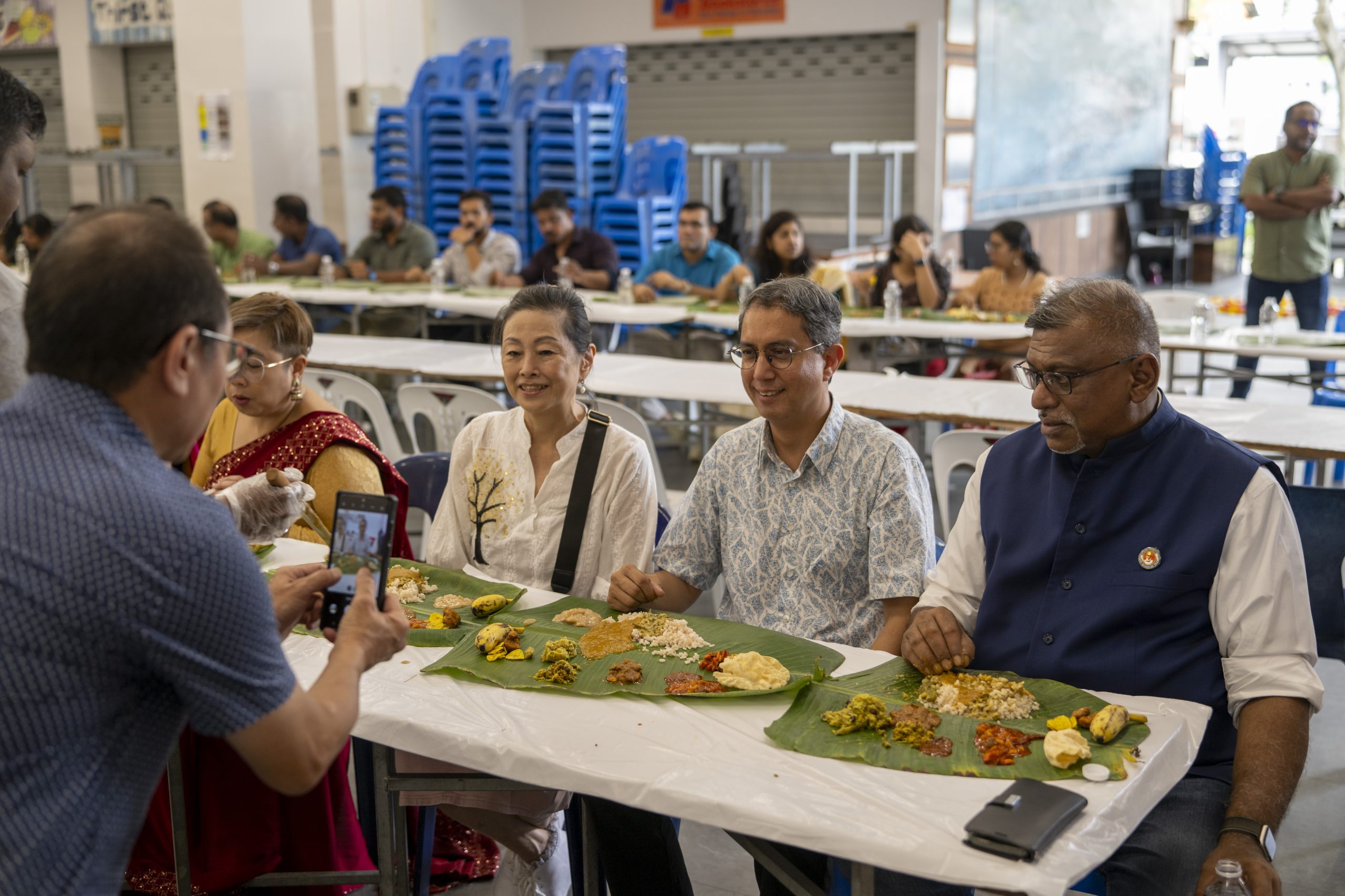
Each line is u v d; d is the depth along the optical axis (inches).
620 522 92.4
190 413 45.4
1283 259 264.7
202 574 42.6
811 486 87.1
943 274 244.1
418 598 84.4
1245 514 69.9
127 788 44.1
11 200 75.7
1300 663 67.7
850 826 53.1
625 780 58.0
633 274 326.0
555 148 333.7
